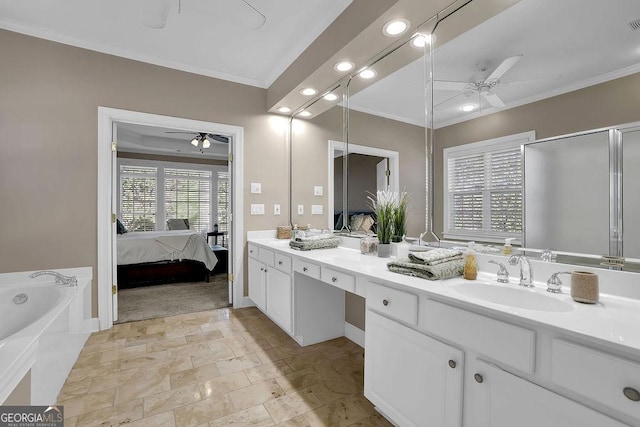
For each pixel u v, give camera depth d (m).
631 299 1.10
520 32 1.46
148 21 1.76
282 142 3.43
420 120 1.98
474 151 1.66
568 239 1.27
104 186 2.59
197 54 2.75
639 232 1.08
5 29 2.29
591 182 1.21
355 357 2.17
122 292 3.74
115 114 2.63
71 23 2.31
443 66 1.83
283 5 2.09
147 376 1.89
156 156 6.89
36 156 2.37
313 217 3.07
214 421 1.50
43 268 2.39
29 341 1.18
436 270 1.38
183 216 7.20
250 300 3.27
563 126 1.30
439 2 1.58
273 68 3.02
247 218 3.24
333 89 2.71
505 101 1.52
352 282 1.66
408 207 2.04
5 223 2.28
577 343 0.81
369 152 2.41
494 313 0.98
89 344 2.32
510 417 0.94
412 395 1.27
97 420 1.49
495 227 1.56
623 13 1.14
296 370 1.98
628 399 0.71
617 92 1.15
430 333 1.21
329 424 1.49
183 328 2.66
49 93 2.41
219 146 6.72
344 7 2.01
